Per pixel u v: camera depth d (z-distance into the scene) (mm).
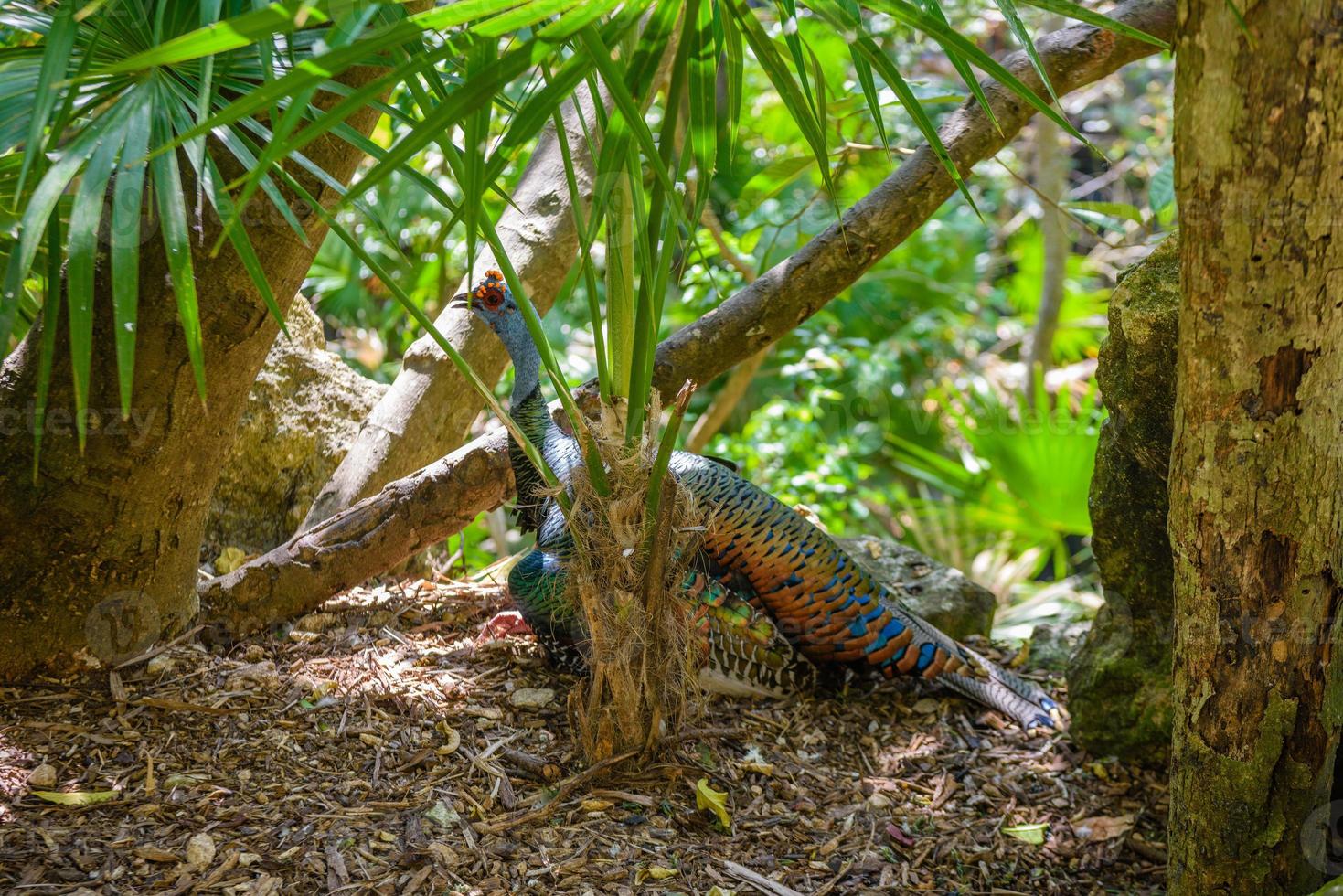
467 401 3186
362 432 3137
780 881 2160
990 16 6969
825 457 5734
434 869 2031
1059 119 1717
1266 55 1410
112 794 2127
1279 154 1450
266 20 1274
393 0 1413
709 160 2045
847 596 2723
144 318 2193
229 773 2234
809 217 5773
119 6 1886
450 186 4914
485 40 1575
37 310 2678
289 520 3375
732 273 5086
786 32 1698
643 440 2084
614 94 1509
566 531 2420
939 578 3537
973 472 5965
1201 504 1718
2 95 1749
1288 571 1708
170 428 2297
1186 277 1610
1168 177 3293
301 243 2287
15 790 2102
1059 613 5008
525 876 2051
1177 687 1894
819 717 2799
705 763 2473
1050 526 5566
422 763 2334
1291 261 1506
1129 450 2484
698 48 1970
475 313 2535
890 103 3098
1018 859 2396
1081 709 2797
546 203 3256
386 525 2758
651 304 1977
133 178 1664
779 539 2627
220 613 2709
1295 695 1777
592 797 2281
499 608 3074
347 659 2699
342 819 2137
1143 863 2428
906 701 2949
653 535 2137
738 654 2691
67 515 2287
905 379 7340
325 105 2199
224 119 1343
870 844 2346
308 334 3480
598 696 2285
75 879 1893
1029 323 7906
